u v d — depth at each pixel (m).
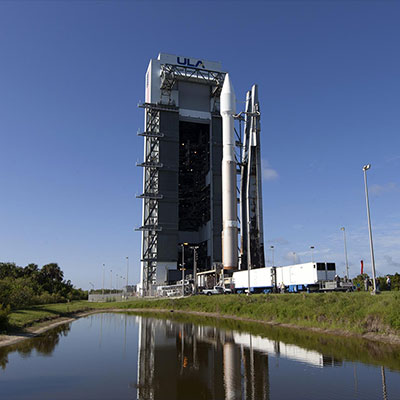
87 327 42.38
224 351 22.47
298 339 26.38
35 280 113.81
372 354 19.44
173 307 75.44
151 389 14.06
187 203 140.38
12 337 31.06
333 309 32.38
